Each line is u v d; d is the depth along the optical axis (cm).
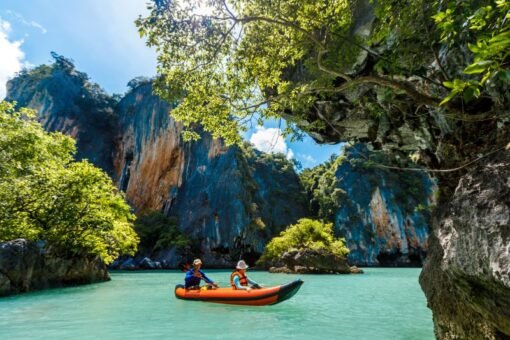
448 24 301
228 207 5181
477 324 325
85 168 1386
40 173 1275
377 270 3488
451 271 312
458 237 300
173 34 473
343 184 6338
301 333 551
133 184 6078
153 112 6156
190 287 966
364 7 644
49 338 511
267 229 5512
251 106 586
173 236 4928
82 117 6719
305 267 2505
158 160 5931
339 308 816
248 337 523
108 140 6656
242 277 897
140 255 4672
